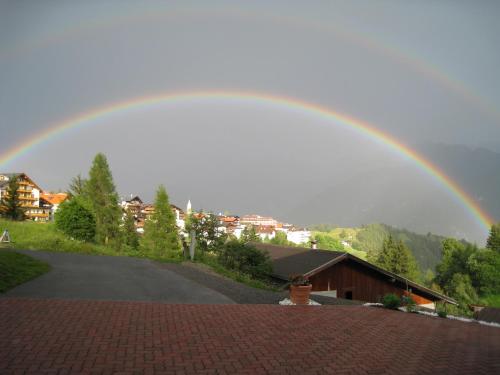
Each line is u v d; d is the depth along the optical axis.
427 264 116.50
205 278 13.69
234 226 108.25
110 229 44.12
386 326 8.68
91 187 44.41
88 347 5.57
